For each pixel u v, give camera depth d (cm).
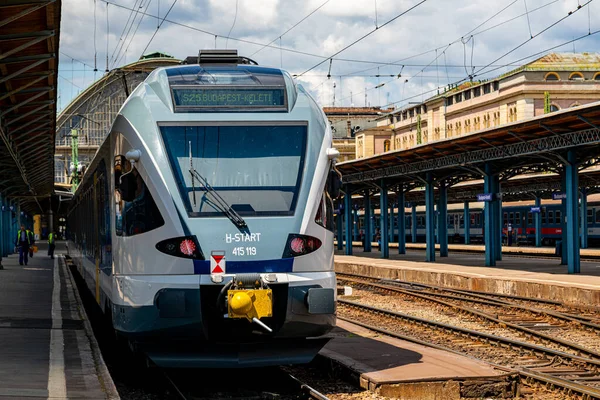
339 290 2595
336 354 1193
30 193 5809
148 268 1026
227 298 986
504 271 2903
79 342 1239
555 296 2259
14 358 1084
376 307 2153
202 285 1008
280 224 1039
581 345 1498
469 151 3047
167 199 1030
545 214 5462
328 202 1101
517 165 3092
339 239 5716
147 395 1058
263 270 1021
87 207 1831
